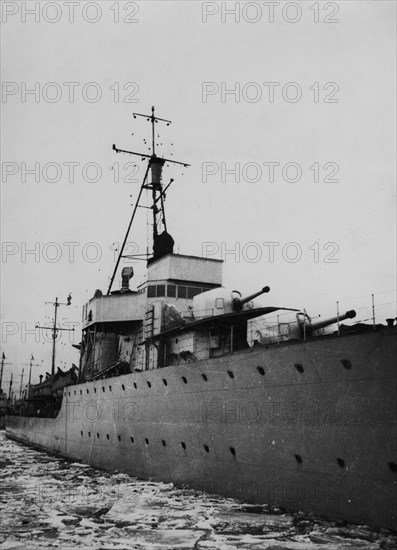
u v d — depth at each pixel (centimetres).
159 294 1806
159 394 1550
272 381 1134
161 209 2270
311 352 1041
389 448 890
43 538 929
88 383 2164
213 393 1311
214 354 1486
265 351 1152
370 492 919
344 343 976
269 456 1134
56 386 3109
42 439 2923
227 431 1255
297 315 1303
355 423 950
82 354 2503
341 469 973
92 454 2042
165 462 1502
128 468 1711
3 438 4250
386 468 895
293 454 1075
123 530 977
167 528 984
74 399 2342
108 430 1895
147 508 1156
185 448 1410
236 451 1224
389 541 835
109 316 2067
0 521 1056
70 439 2352
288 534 912
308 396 1048
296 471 1068
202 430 1343
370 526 914
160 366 1675
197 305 1531
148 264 1988
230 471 1245
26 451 2862
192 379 1392
